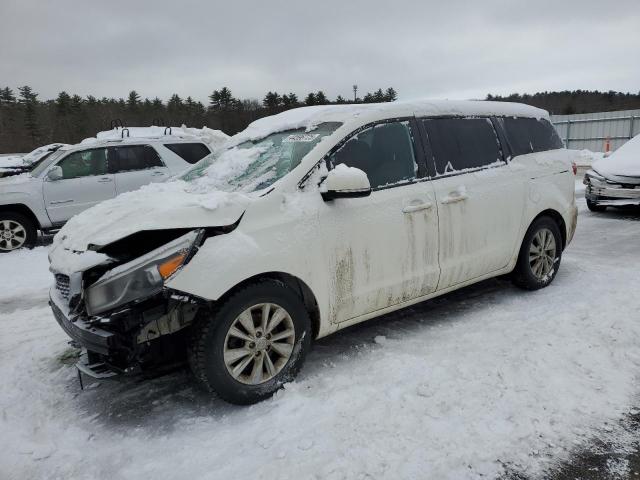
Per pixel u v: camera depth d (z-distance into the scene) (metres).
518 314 4.39
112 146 9.52
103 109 86.00
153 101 91.88
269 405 3.19
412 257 3.86
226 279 2.97
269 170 3.66
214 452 2.77
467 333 4.04
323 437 2.80
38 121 78.56
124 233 2.91
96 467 2.72
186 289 2.87
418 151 4.02
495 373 3.37
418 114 4.12
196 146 10.33
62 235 3.53
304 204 3.37
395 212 3.74
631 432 2.75
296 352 3.35
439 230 4.00
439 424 2.85
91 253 3.01
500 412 2.94
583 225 8.50
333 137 3.62
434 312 4.57
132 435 2.99
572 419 2.87
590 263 5.90
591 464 2.54
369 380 3.37
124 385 3.60
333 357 3.76
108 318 2.87
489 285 5.24
